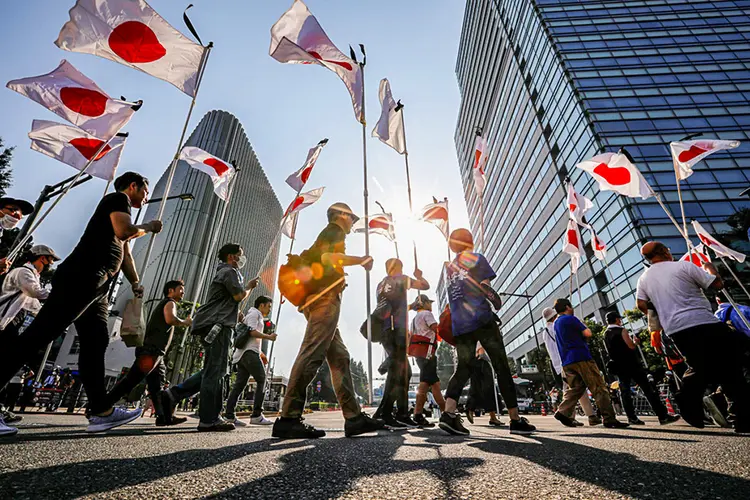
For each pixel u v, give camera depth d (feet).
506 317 178.91
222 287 12.57
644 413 33.88
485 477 4.27
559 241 122.52
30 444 6.21
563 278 120.88
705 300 10.82
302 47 18.11
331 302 9.30
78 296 7.63
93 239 8.29
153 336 12.71
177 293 14.30
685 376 11.10
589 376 15.20
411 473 4.48
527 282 151.64
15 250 13.05
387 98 23.68
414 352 16.97
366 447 6.95
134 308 10.25
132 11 15.05
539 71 134.62
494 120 191.42
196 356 92.79
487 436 10.10
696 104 101.50
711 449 6.28
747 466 4.71
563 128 117.29
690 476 4.18
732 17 120.47
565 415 16.43
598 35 122.93
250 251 217.97
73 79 15.94
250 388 81.82
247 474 4.33
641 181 21.58
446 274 13.16
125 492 3.39
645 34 121.08
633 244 85.87
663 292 11.28
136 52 15.20
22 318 12.98
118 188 10.09
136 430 10.93
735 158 91.45
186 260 170.71
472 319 11.51
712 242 21.01
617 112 102.63
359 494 3.54
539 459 5.45
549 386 106.63
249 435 9.71
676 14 124.67
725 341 10.12
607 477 4.20
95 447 6.17
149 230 10.32
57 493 3.26
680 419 18.56
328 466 4.91
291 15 18.16
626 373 18.04
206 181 193.16
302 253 9.74
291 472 4.50
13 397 23.40
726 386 10.14
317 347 8.97
